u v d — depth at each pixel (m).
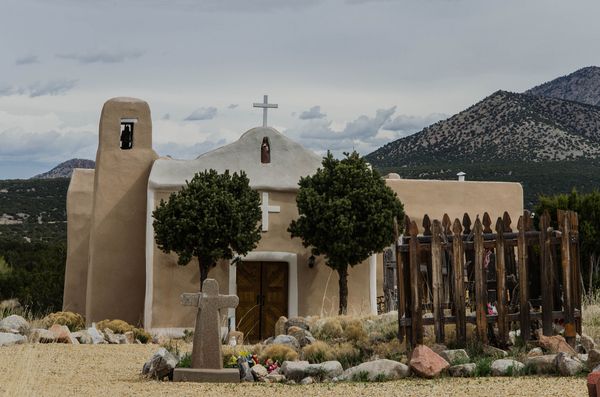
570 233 25.95
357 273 44.47
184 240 40.66
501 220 25.69
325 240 41.97
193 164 44.41
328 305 44.03
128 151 45.69
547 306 25.81
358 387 22.00
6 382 21.92
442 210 49.91
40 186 145.88
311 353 26.44
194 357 24.52
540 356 23.70
